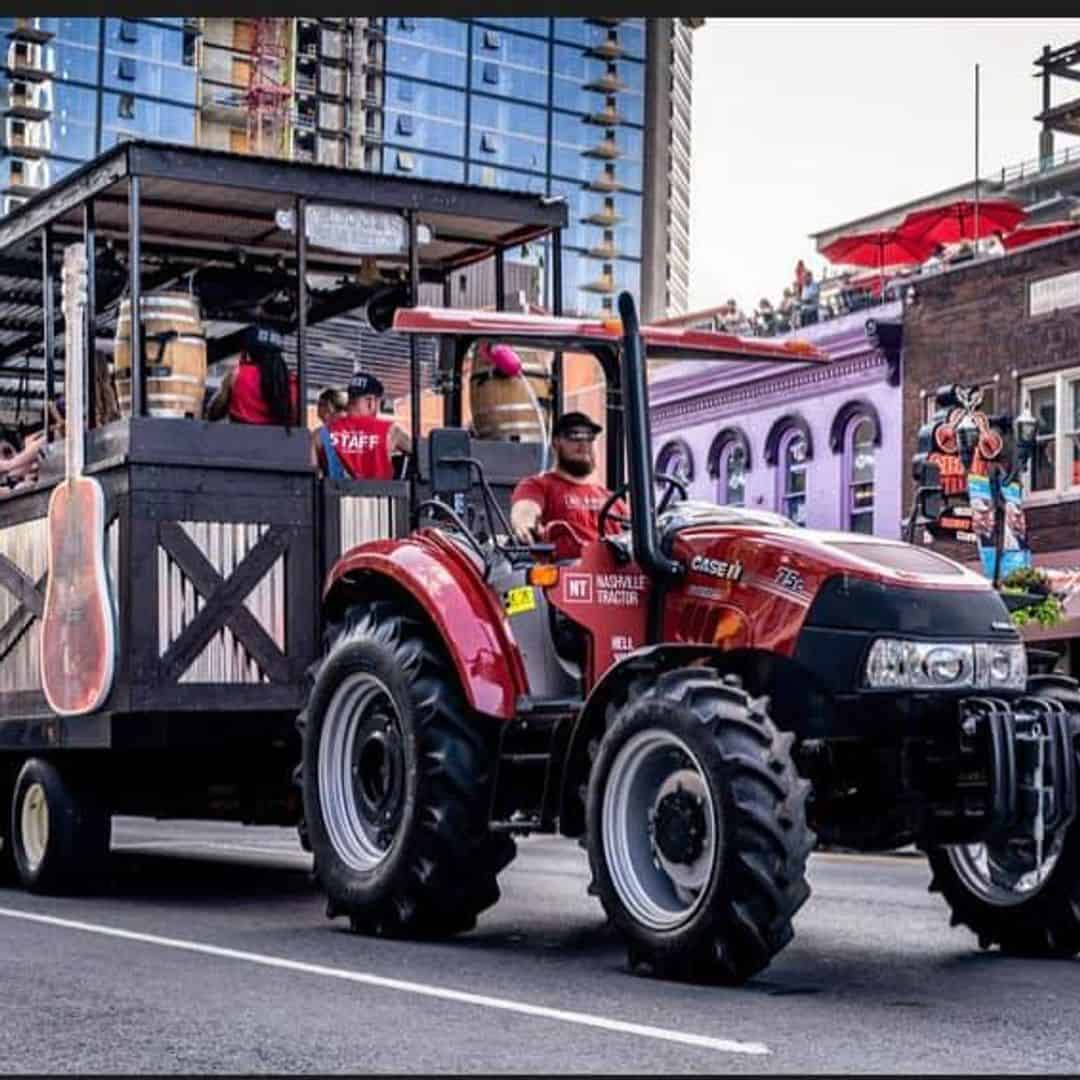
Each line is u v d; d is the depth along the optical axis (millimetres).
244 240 12172
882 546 7762
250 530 10500
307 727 9039
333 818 8922
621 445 9070
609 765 7418
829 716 7363
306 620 10609
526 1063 5648
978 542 20953
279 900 10820
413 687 8367
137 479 10242
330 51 130500
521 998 6848
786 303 29594
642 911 7340
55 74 121250
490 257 12688
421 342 13273
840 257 31859
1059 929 7996
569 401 24781
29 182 120688
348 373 14031
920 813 7477
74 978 7391
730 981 7164
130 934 8898
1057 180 54094
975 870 8344
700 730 7000
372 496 10781
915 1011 6645
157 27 124125
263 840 17062
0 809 12203
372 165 131875
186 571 10320
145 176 10539
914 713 7332
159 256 12445
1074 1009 6727
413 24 134375
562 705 8086
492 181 138250
